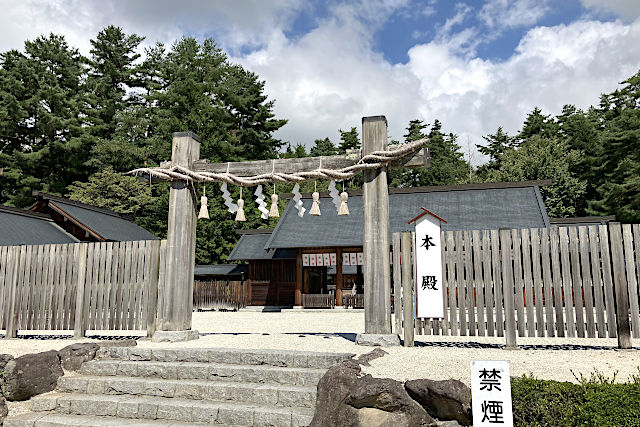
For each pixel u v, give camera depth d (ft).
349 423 13.73
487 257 21.98
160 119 106.32
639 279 20.33
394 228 61.21
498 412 11.97
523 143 119.14
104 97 119.65
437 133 153.48
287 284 69.10
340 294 61.87
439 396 13.23
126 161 105.60
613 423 10.57
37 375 18.21
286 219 70.18
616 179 85.25
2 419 16.35
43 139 100.27
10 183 94.27
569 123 129.59
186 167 27.48
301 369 17.54
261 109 122.01
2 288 28.58
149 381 17.74
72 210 64.08
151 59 132.46
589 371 15.72
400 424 13.41
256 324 40.06
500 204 62.49
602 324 20.47
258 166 26.86
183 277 26.13
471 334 21.72
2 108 90.12
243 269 75.51
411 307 22.48
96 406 16.89
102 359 20.34
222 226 93.86
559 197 94.58
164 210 97.76
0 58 101.60
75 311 27.12
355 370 15.28
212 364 18.69
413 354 19.34
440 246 22.48
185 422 15.74
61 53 108.68
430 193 68.80
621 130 85.87
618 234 20.76
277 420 14.84
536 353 19.39
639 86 92.79
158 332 25.05
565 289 20.90
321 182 117.08
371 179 24.43
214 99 117.08
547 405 11.55
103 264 27.43
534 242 21.52
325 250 63.57
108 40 129.90
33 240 53.42
